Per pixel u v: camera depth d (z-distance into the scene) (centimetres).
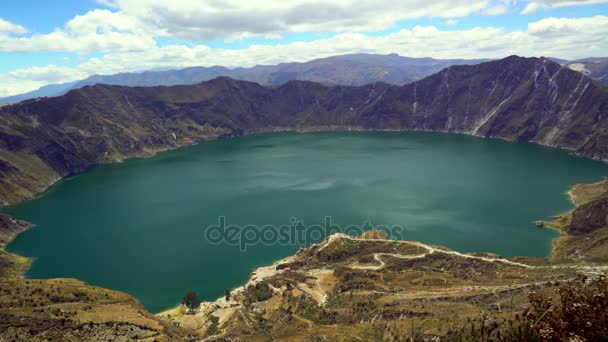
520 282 14188
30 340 10462
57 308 12038
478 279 15462
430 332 9631
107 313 12538
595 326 3466
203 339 12838
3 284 13462
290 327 13000
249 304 15762
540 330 3738
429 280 15725
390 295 14150
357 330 11444
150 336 11831
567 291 3819
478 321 9319
